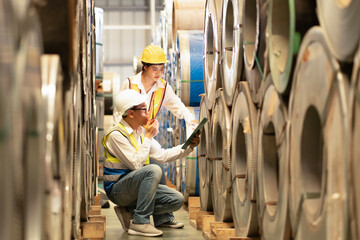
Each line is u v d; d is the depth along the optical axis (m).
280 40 2.32
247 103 2.86
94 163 5.72
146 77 4.77
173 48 7.33
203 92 5.55
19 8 1.01
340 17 1.48
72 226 2.64
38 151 1.17
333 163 1.54
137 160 4.04
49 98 1.40
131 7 19.69
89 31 4.34
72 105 2.13
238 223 3.19
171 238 3.95
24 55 0.99
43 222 1.28
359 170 1.36
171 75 7.72
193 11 6.32
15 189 0.94
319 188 1.91
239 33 3.09
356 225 1.38
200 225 4.31
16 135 0.93
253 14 2.99
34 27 1.14
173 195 4.26
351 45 1.41
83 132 3.38
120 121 4.16
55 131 1.46
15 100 0.91
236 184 3.22
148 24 19.77
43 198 1.28
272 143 2.53
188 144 4.12
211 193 4.30
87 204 3.86
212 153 4.09
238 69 3.15
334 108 1.54
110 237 4.03
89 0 4.46
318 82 1.68
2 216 0.85
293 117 1.99
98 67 7.01
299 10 1.95
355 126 1.38
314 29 1.73
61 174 1.60
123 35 19.89
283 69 2.20
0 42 0.86
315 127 1.88
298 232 1.96
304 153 1.92
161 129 10.09
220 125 3.73
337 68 1.52
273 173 2.54
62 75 1.78
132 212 4.27
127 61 19.91
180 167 6.05
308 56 1.79
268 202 2.48
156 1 19.75
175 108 4.91
